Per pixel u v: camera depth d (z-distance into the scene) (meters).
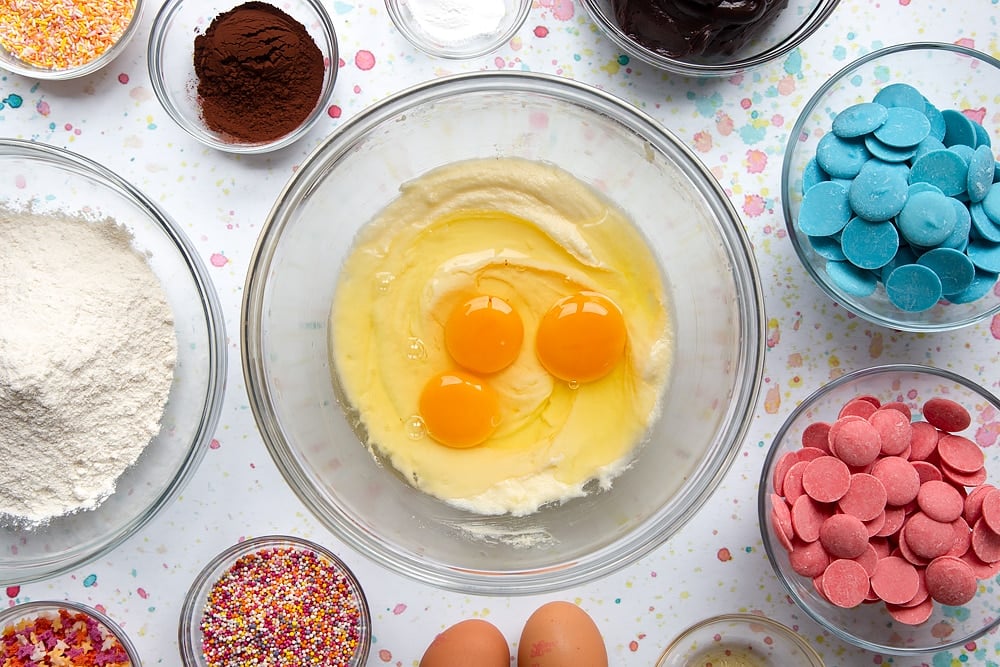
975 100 1.65
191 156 1.63
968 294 1.50
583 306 1.56
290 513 1.65
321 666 1.66
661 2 1.50
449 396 1.57
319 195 1.55
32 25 1.60
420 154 1.59
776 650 1.69
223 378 1.58
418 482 1.58
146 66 1.64
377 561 1.51
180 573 1.64
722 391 1.56
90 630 1.64
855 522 1.50
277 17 1.60
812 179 1.57
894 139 1.50
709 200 1.52
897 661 1.69
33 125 1.62
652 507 1.58
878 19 1.68
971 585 1.48
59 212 1.58
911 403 1.62
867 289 1.51
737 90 1.67
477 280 1.60
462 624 1.60
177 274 1.62
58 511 1.54
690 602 1.67
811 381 1.68
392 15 1.62
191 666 1.63
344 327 1.59
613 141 1.56
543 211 1.60
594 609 1.67
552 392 1.64
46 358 1.42
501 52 1.66
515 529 1.58
